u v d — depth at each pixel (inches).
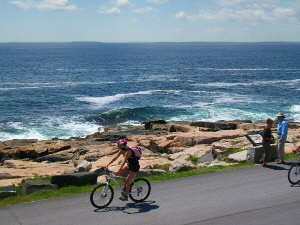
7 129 1280.8
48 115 1530.5
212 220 280.2
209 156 637.9
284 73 3371.1
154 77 3036.4
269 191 353.1
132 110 1610.5
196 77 3026.6
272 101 1809.8
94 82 2674.7
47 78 2913.4
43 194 372.2
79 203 329.4
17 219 290.8
